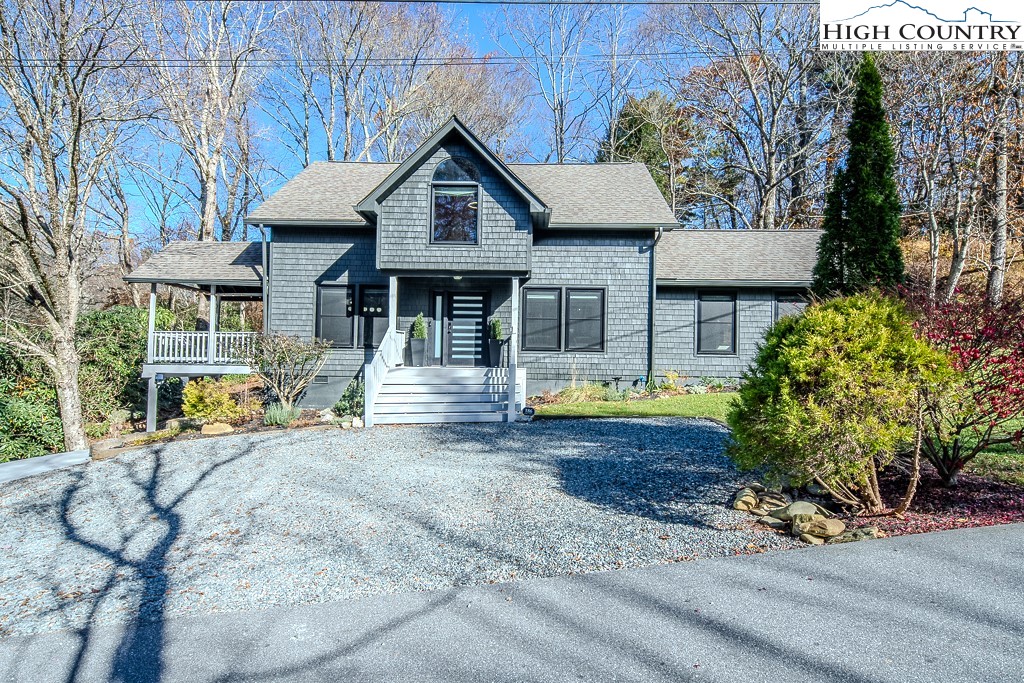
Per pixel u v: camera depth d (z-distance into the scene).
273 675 3.36
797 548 4.76
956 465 5.98
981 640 3.29
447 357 15.17
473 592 4.30
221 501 6.83
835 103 25.94
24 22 11.12
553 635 3.62
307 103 32.25
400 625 3.86
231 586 4.64
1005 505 5.50
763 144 28.81
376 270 15.09
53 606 4.52
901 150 17.53
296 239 15.10
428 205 13.85
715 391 14.42
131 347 16.64
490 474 7.37
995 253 15.16
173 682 3.35
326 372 14.98
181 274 15.01
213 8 25.00
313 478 7.52
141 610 4.34
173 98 22.52
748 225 31.33
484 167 13.92
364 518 6.00
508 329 15.06
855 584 4.04
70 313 11.96
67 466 9.48
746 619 3.66
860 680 2.99
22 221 10.95
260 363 13.23
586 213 15.12
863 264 9.70
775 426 5.09
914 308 5.96
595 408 12.05
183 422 13.41
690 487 6.52
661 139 31.47
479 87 33.47
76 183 11.82
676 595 4.04
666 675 3.13
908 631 3.42
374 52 30.94
